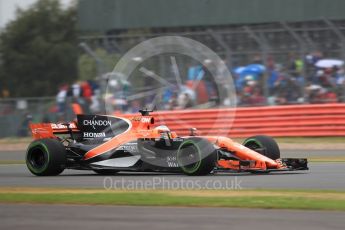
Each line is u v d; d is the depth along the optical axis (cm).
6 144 7212
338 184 3356
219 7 7412
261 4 7231
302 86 6625
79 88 7481
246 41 6775
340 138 6347
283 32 6669
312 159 4938
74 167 4006
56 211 2602
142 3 7781
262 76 6706
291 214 2461
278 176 3731
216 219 2373
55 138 4203
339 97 6500
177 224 2286
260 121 6550
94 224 2311
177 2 7619
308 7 7038
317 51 6600
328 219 2350
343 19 6888
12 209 2677
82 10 8088
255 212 2512
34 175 4141
